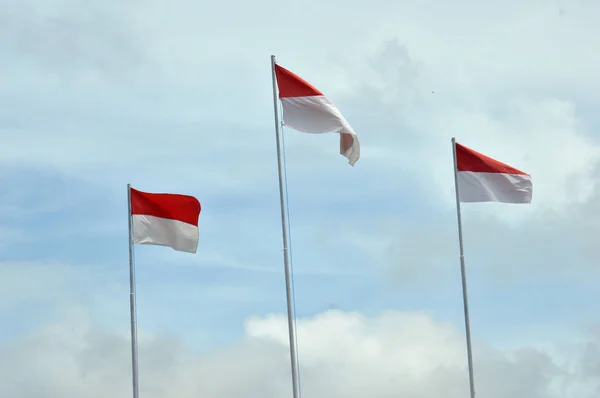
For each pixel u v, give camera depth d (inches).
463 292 2790.4
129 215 2428.6
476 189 2783.0
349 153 2449.6
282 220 2351.1
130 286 2400.3
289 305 2321.6
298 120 2397.9
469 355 2775.6
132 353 2353.6
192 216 2455.7
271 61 2407.7
